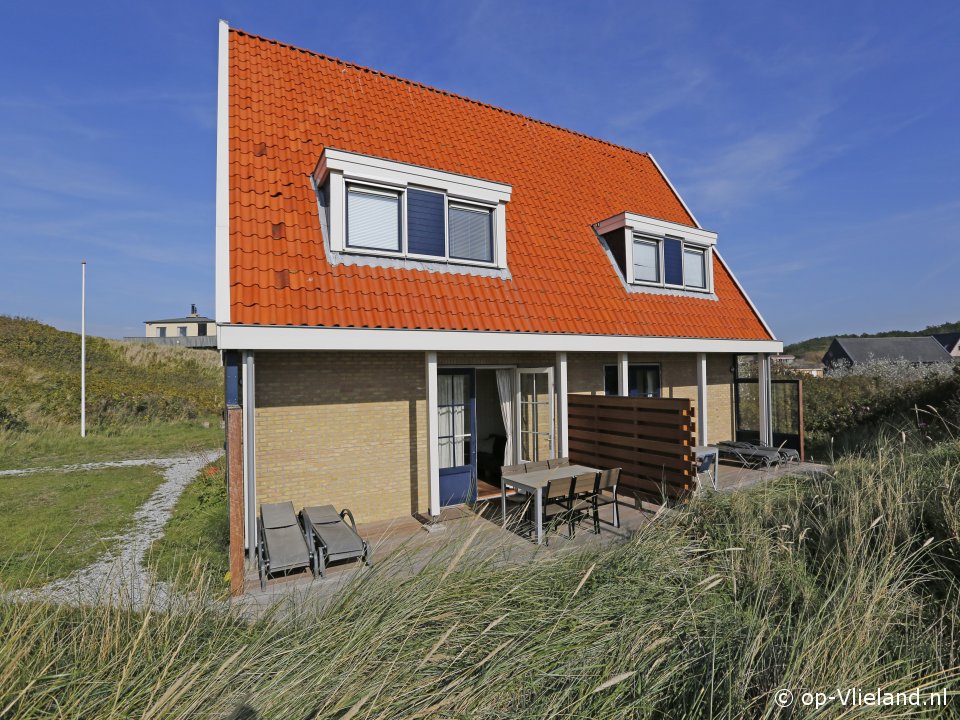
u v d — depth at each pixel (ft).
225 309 20.29
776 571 13.19
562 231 34.65
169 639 9.36
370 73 36.11
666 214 43.09
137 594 12.01
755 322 39.27
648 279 36.37
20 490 33.17
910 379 50.49
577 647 9.58
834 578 12.92
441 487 27.76
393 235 26.25
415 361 26.91
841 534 15.31
